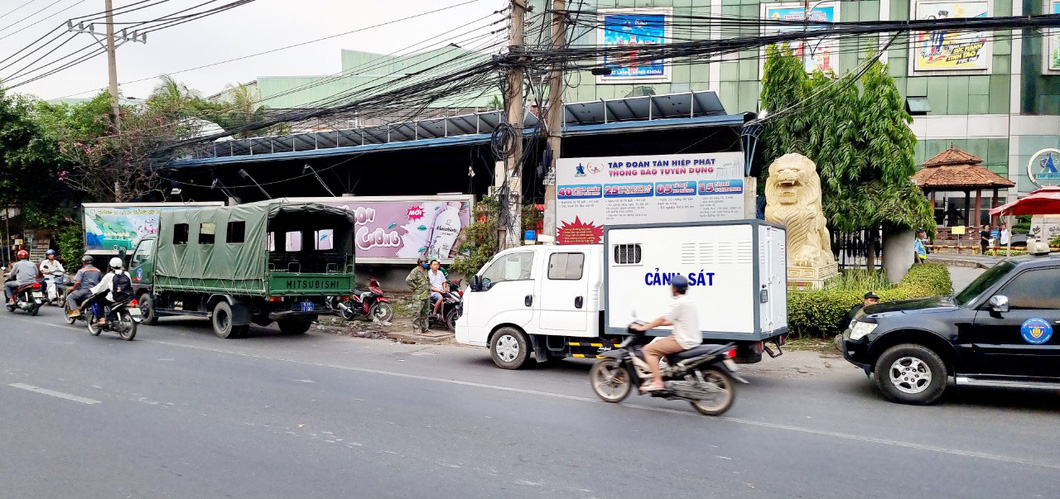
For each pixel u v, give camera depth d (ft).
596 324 30.42
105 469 17.11
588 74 116.26
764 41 37.24
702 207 51.24
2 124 76.33
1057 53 110.11
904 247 53.83
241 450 18.78
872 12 110.73
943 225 116.47
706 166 51.13
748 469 17.40
